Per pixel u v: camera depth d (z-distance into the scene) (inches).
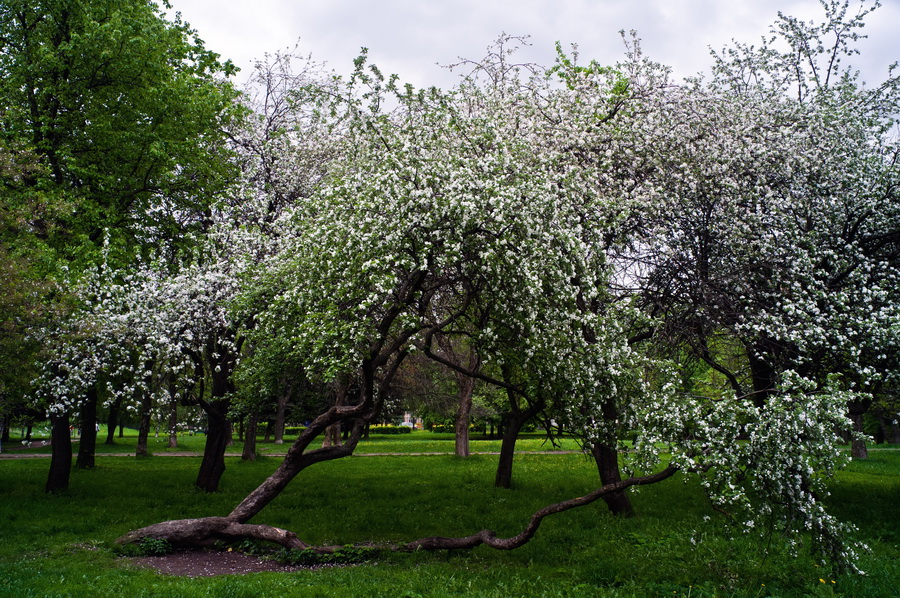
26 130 641.0
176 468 900.6
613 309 445.4
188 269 540.1
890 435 1763.0
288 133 717.9
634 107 507.8
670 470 341.1
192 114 705.0
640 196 446.0
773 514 310.0
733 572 321.7
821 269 450.3
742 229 460.1
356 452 1299.2
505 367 479.8
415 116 446.9
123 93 700.7
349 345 358.0
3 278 439.2
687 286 474.6
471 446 1515.7
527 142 451.8
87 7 654.5
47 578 314.7
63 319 495.2
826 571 322.7
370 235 346.6
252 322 571.2
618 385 408.8
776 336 410.9
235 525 412.5
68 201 563.8
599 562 353.1
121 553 390.6
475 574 340.2
